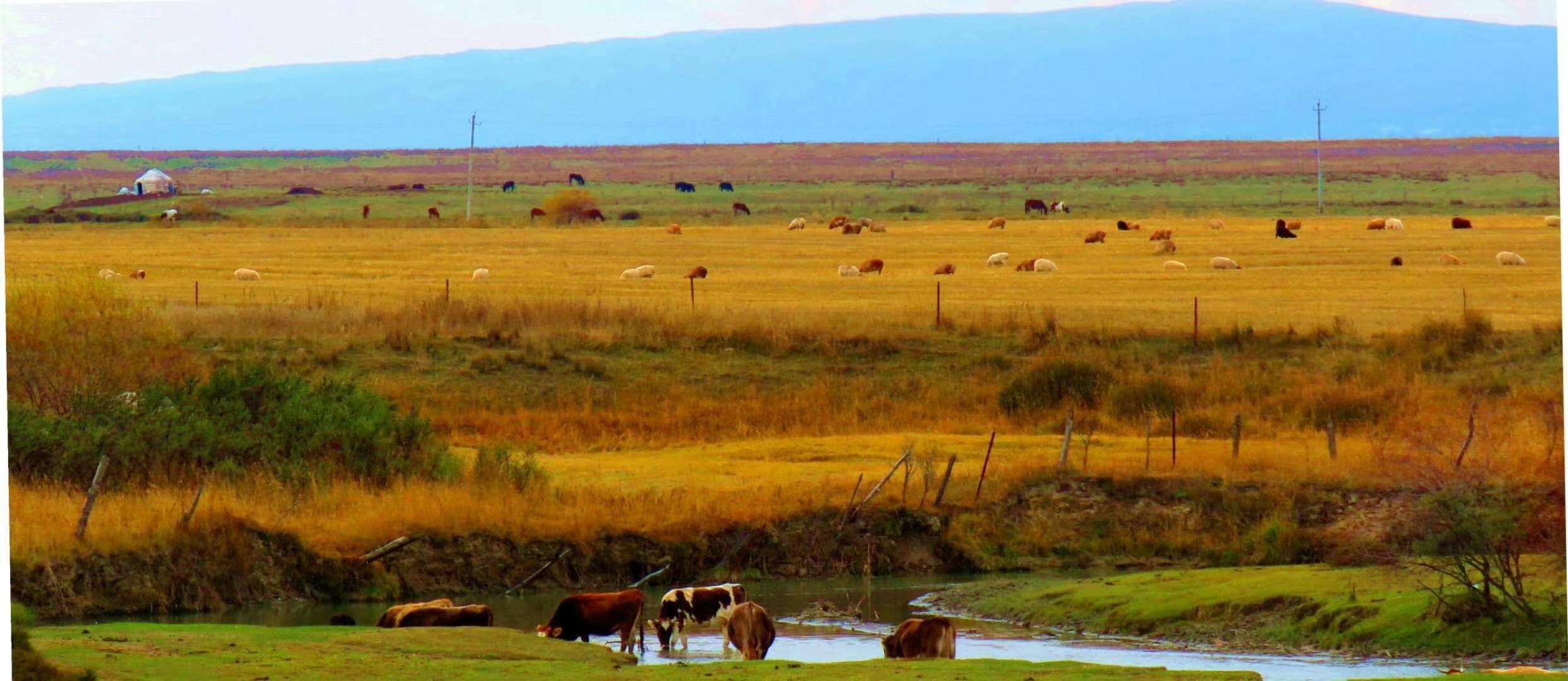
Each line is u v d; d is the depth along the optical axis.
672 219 129.75
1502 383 42.41
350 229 109.00
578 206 125.19
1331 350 47.47
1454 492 23.08
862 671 15.95
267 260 80.88
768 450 37.03
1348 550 27.39
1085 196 173.50
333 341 47.41
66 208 149.50
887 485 31.56
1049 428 40.66
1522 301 58.91
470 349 47.25
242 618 24.17
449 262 80.31
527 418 40.91
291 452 31.16
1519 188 173.75
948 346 48.47
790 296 62.34
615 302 58.09
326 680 15.35
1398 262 74.50
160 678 15.01
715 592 21.28
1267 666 19.64
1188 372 45.22
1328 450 34.66
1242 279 69.00
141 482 29.19
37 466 28.92
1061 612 23.89
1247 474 31.83
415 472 31.16
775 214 142.12
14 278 56.28
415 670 15.94
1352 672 18.92
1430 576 22.36
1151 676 15.76
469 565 27.06
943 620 18.00
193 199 162.62
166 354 40.91
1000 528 30.19
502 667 16.19
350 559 26.25
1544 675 15.88
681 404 42.47
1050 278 70.31
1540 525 24.77
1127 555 29.69
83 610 23.69
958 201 169.25
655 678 15.53
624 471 34.25
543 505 29.23
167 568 24.77
